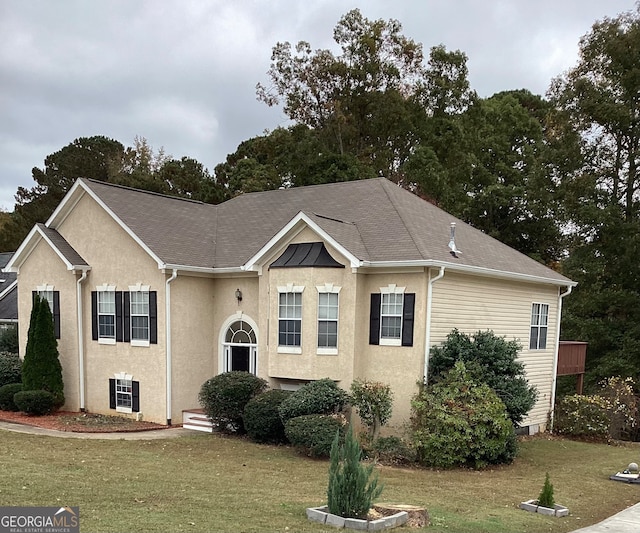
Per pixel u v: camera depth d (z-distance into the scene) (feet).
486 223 135.23
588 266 95.71
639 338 90.43
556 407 69.51
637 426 75.00
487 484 39.17
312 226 52.03
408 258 48.85
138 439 49.67
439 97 127.03
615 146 97.09
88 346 64.28
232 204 76.59
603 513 33.30
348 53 131.03
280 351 53.42
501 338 52.19
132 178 133.49
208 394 52.85
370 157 124.88
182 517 24.52
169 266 56.13
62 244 65.31
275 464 41.37
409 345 49.24
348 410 50.29
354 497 25.35
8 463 34.86
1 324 86.12
